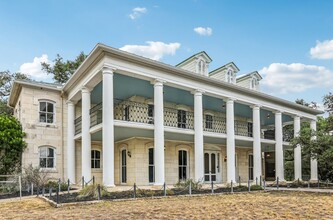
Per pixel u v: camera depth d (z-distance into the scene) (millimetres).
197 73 16969
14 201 11133
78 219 6957
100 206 9273
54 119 18453
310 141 19000
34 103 17859
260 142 21609
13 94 19312
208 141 21000
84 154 15180
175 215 7453
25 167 16047
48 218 7207
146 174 17875
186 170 20312
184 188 14375
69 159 17891
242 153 24688
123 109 18672
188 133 16844
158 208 8711
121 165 19125
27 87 17750
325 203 10219
